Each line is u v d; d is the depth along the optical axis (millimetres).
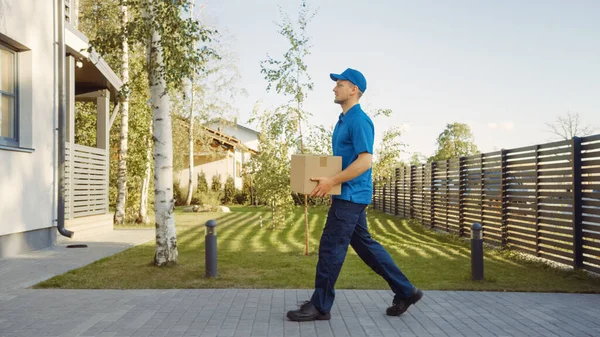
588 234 6875
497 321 4344
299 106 9234
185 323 4211
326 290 4340
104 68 11828
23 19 8164
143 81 15656
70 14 10445
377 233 13117
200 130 27828
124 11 14078
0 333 3906
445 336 3887
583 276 6629
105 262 7488
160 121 7133
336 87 4570
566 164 7418
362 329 4074
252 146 40750
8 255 7980
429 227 14781
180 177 29344
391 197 21438
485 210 10539
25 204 8320
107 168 13078
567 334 3955
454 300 5172
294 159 4359
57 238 9898
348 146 4449
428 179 14969
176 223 15953
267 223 15984
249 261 7828
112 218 13039
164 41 6703
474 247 6305
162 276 6402
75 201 11109
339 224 4305
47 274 6496
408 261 8102
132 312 4590
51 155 9188
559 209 7586
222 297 5238
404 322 4301
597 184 6746
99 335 3859
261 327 4105
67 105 10414
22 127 8312
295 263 7637
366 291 5582
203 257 8172
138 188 16500
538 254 8172
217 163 32469
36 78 8625
